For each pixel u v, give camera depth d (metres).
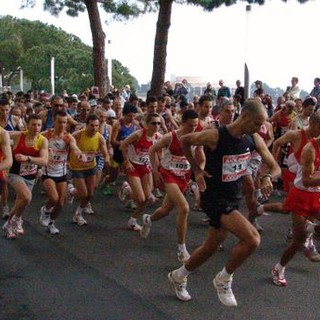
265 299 5.27
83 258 6.49
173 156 6.26
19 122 9.19
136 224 7.95
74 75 52.31
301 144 6.05
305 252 5.87
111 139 9.64
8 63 63.34
